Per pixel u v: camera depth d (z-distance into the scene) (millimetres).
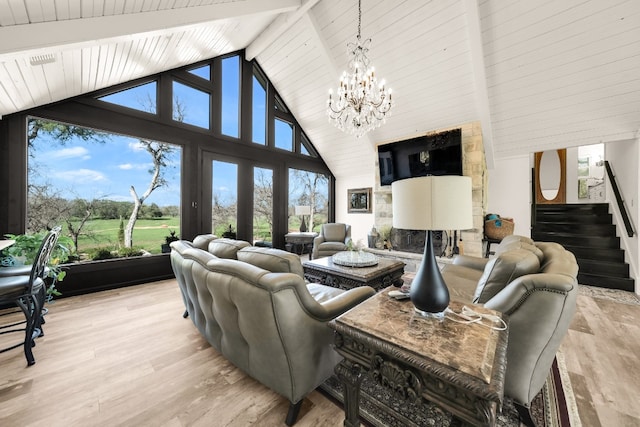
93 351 1820
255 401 1365
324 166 6324
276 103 5301
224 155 4395
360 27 3420
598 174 5750
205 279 1424
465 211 1058
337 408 1330
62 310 2537
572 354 1844
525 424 1210
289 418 1218
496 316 1055
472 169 3934
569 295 1039
